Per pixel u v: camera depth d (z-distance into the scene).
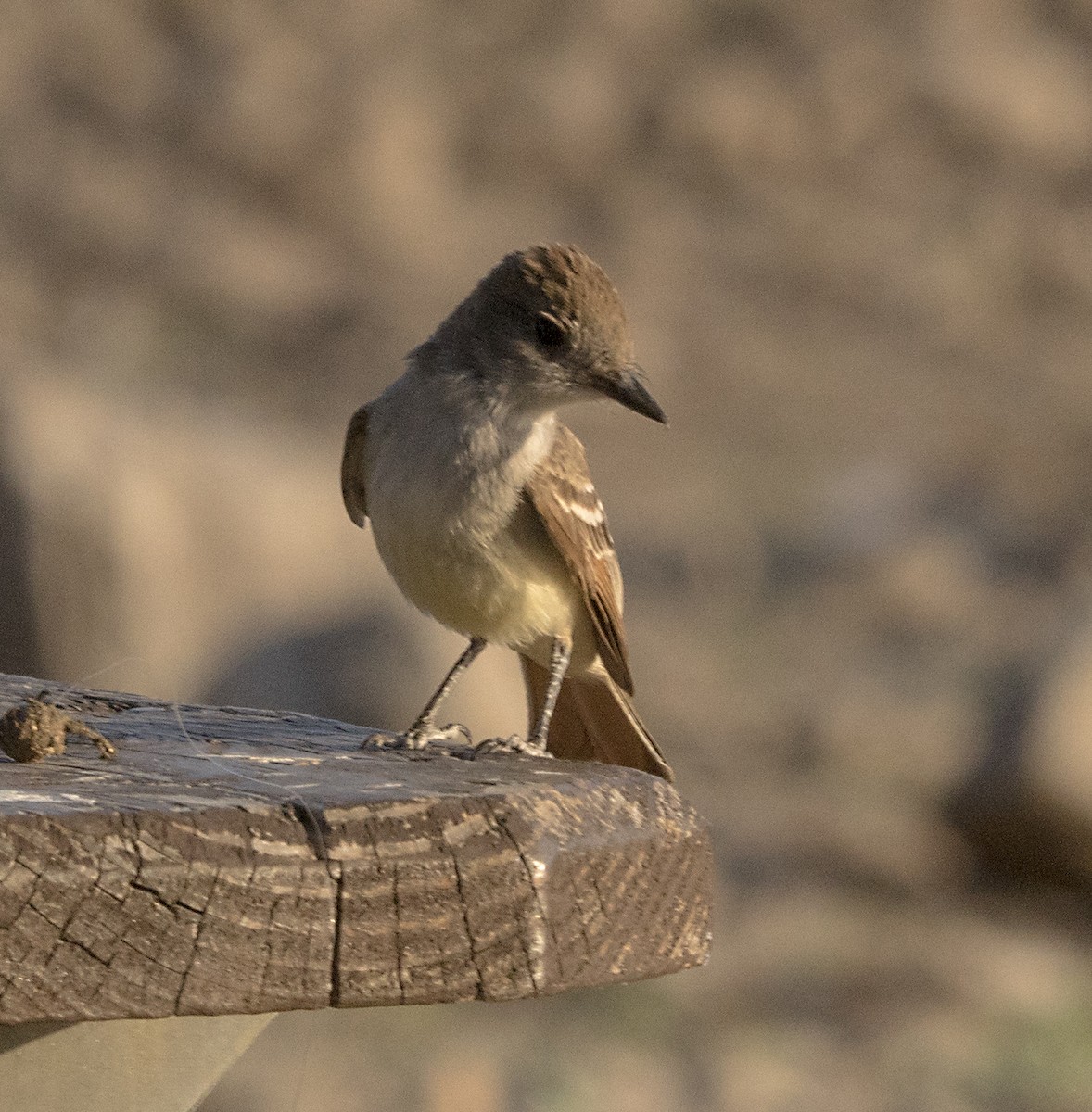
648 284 32.06
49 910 3.45
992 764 14.94
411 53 36.72
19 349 26.97
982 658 19.42
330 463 18.61
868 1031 12.70
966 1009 13.05
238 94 34.28
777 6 38.94
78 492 15.66
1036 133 37.25
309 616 15.42
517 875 3.74
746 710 18.41
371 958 3.66
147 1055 3.91
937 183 35.94
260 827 3.60
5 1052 3.77
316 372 28.31
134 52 35.75
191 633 15.88
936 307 32.34
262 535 16.28
